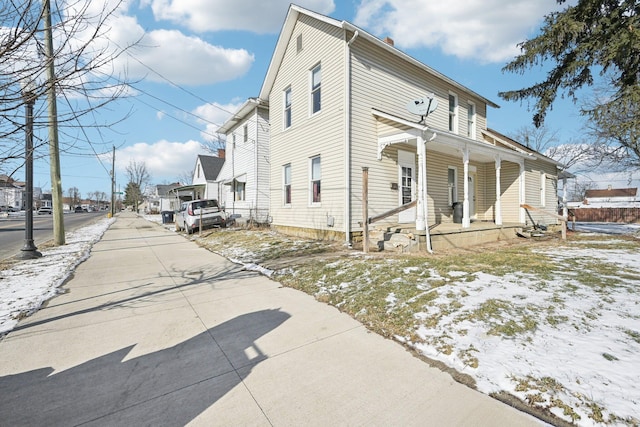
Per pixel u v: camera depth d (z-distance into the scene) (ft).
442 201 37.09
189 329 11.34
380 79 30.91
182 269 21.88
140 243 37.09
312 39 32.71
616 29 27.50
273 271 19.86
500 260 19.89
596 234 41.60
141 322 12.03
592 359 8.21
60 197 34.88
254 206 50.11
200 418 6.57
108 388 7.69
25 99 9.24
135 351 9.66
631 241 32.68
